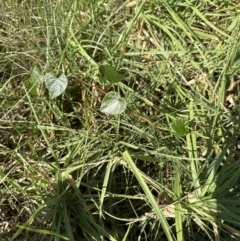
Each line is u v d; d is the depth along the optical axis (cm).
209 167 41
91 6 49
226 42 48
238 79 47
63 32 47
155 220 39
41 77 43
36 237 40
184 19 51
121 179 43
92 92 45
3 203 42
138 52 46
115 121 43
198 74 47
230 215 38
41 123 44
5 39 48
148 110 46
